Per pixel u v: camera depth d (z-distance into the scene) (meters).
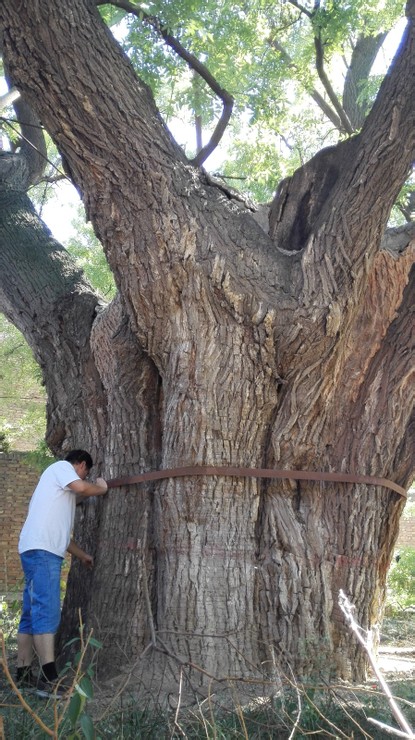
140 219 5.91
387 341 6.57
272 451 6.10
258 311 5.84
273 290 5.95
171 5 8.39
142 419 6.47
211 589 5.72
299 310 5.87
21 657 5.78
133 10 7.44
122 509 6.27
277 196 6.77
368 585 6.26
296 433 6.10
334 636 5.93
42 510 5.84
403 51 6.11
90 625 6.01
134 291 5.98
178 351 5.96
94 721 4.19
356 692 5.11
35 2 5.68
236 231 6.15
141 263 5.92
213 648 5.56
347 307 5.93
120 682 5.44
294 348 5.91
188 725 4.21
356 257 5.96
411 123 5.92
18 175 9.27
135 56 9.25
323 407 6.15
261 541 6.03
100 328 6.83
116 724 4.16
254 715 4.38
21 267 7.71
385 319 6.48
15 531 15.19
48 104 5.88
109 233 6.01
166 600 5.75
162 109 10.34
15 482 15.38
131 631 5.80
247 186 12.51
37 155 9.73
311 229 6.57
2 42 5.86
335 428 6.41
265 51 10.91
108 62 5.98
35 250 7.88
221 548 5.82
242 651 5.61
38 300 7.50
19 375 14.59
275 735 4.22
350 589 6.14
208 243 5.92
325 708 4.42
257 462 6.08
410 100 5.95
